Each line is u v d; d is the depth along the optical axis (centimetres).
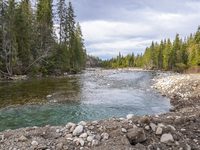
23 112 645
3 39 1842
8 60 1933
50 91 1086
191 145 276
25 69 2119
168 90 1144
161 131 313
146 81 1847
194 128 351
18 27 2006
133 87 1384
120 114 650
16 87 1204
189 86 1066
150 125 347
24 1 2431
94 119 584
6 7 1888
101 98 934
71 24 3169
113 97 969
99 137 311
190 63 4225
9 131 359
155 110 716
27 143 288
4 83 1410
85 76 2358
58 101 834
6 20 1841
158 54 6278
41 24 2323
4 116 593
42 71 2180
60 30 2844
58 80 1742
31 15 2388
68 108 716
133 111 697
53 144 290
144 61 7788
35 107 718
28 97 895
